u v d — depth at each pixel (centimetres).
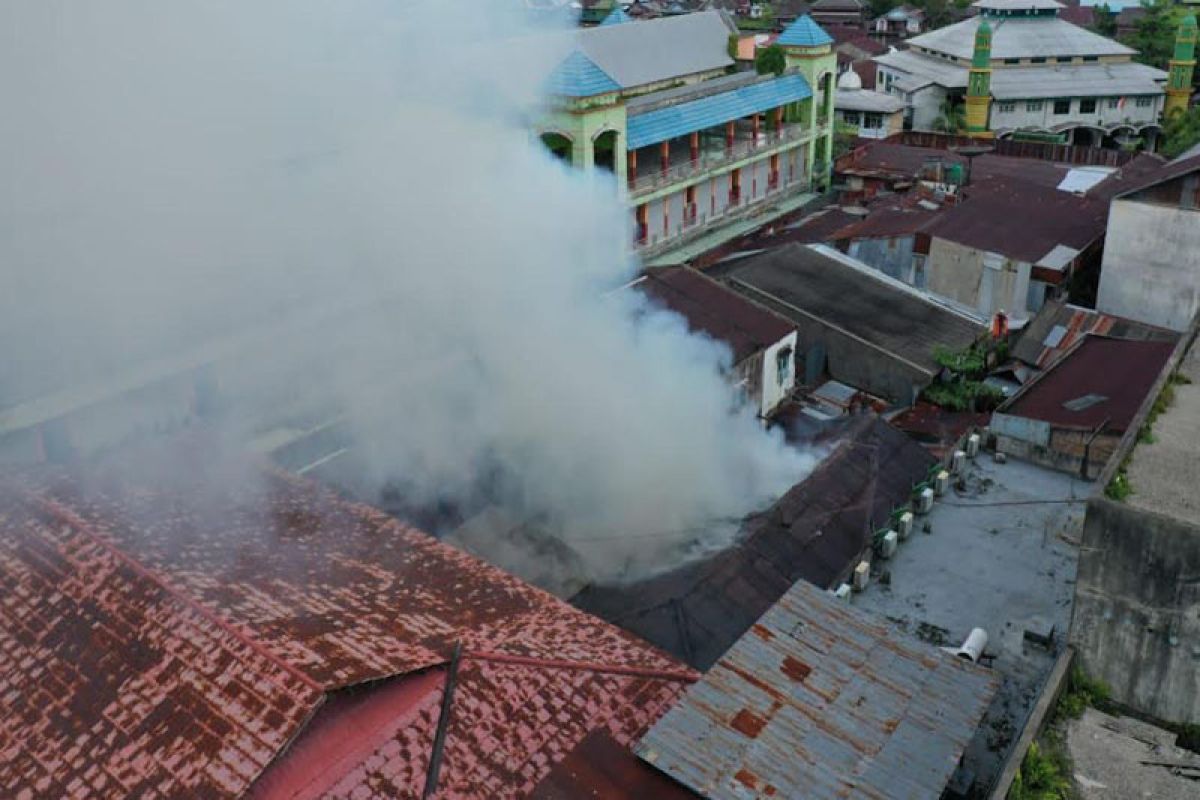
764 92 5109
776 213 5234
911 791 1333
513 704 1404
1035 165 5441
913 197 4784
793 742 1395
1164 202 3572
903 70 7862
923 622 2147
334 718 1299
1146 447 1659
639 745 1379
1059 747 1438
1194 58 7631
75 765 1276
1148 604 1448
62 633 1443
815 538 2295
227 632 1388
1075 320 3609
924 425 3244
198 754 1247
